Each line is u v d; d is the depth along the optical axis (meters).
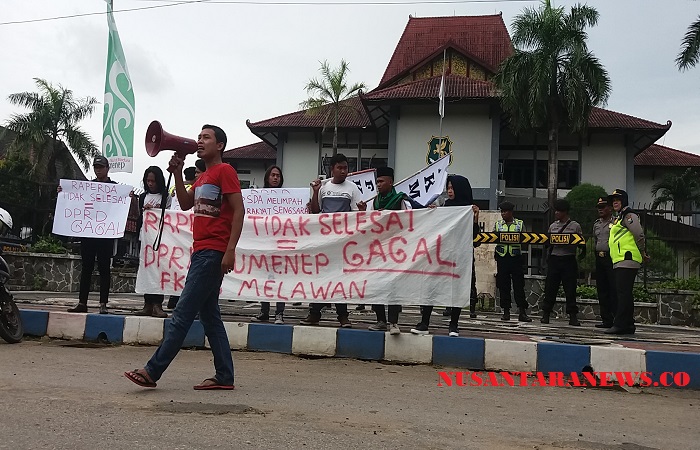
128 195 8.09
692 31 21.75
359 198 7.64
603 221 9.41
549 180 26.86
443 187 11.09
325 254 7.09
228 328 6.92
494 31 35.94
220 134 4.87
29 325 7.38
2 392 4.42
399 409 4.39
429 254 6.67
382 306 6.94
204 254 4.62
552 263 10.04
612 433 3.98
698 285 13.99
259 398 4.52
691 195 33.47
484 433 3.85
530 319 11.12
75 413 3.89
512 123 27.25
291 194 9.34
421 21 37.31
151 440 3.36
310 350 6.63
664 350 6.02
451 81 29.58
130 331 7.09
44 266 14.45
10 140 36.41
